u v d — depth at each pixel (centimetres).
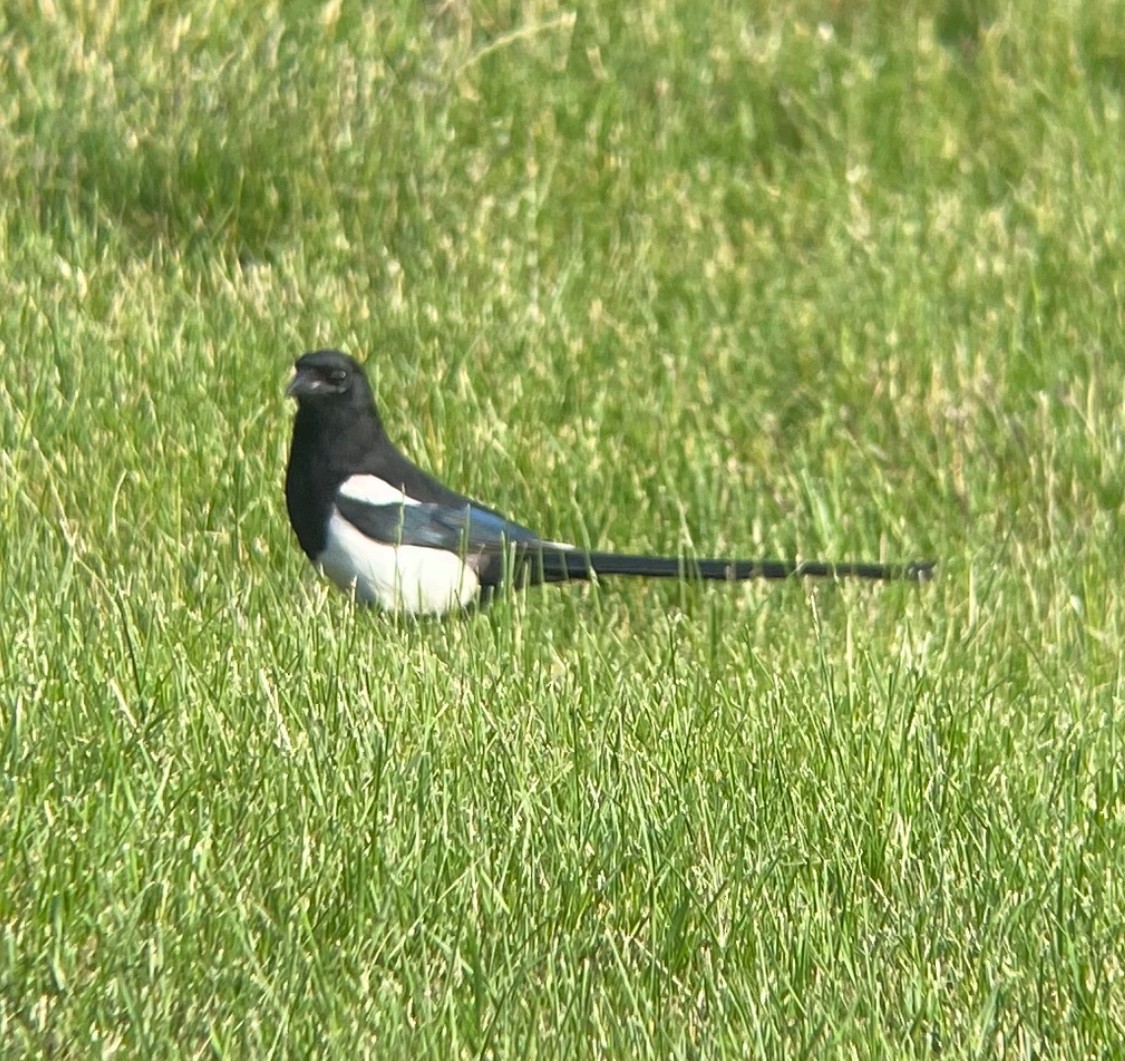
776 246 1564
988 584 1146
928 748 886
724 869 772
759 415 1335
